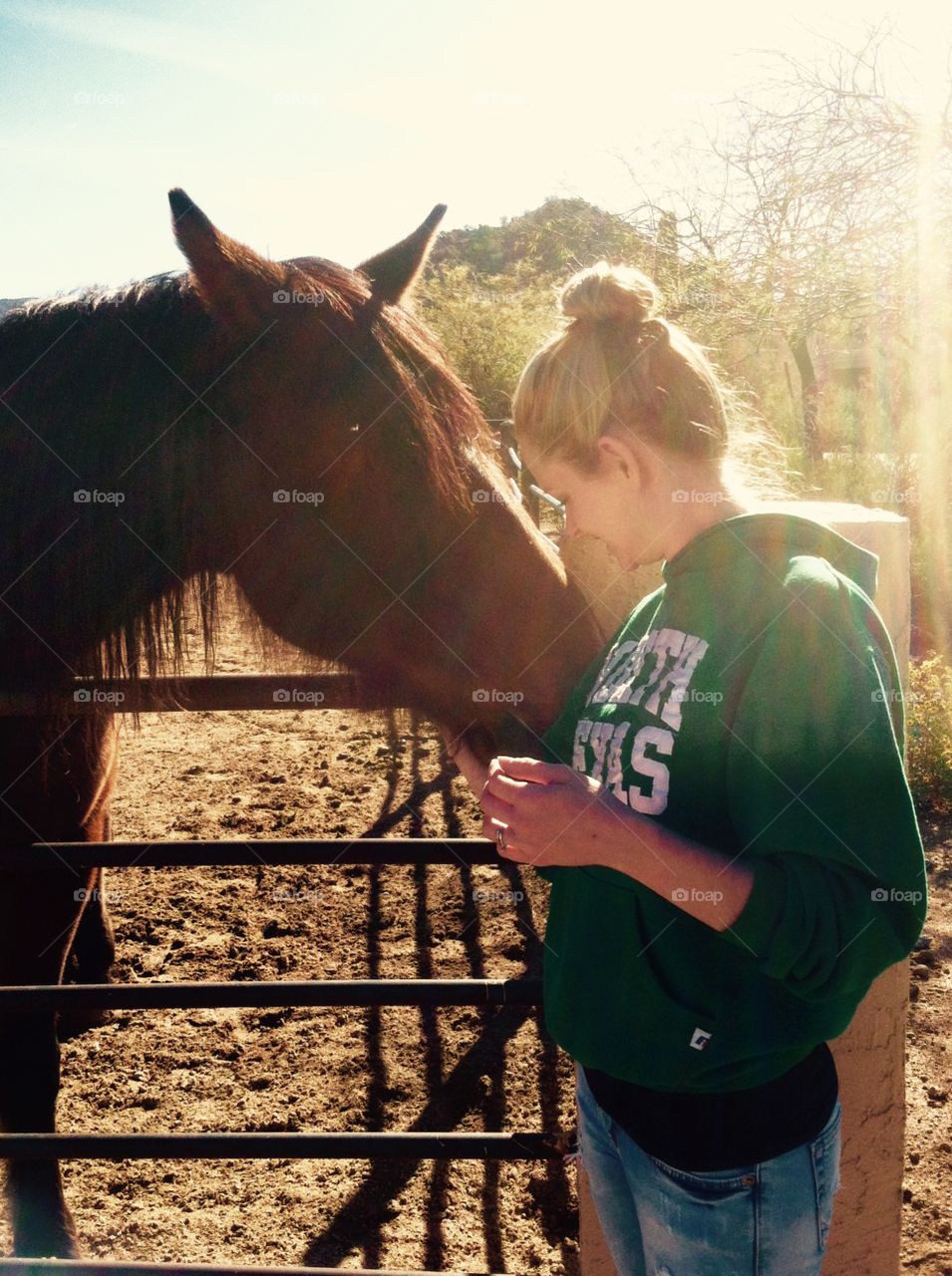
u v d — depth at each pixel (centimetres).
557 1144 174
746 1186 118
